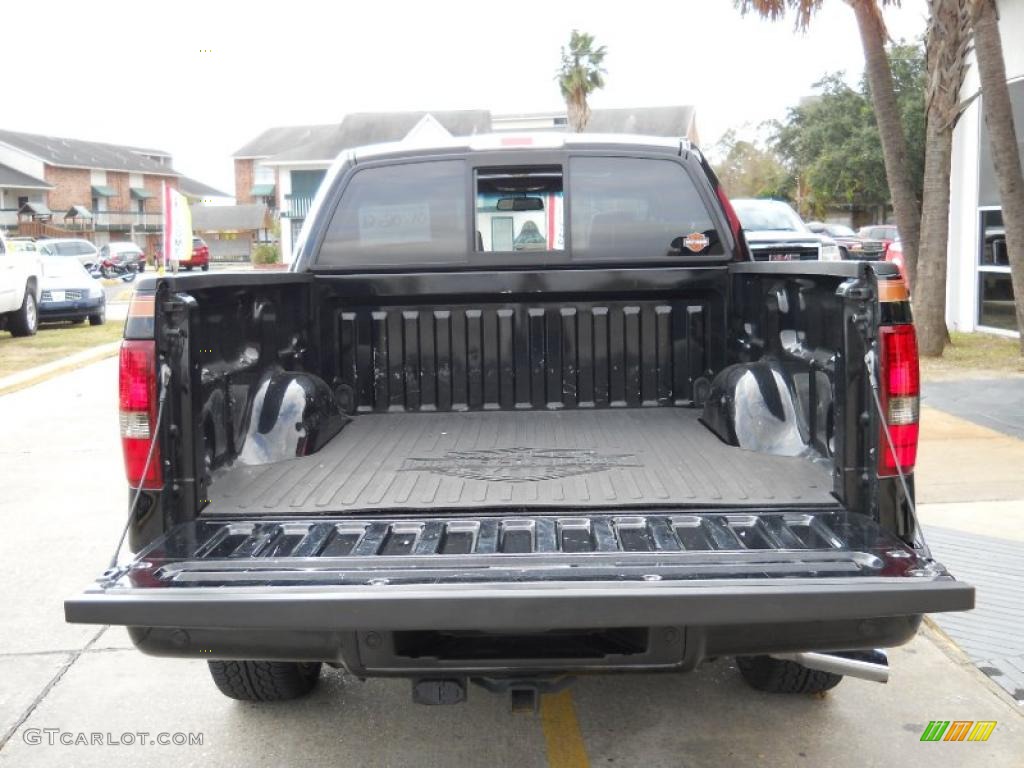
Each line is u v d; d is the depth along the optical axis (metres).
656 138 4.90
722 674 4.51
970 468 7.54
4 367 14.78
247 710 4.24
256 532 3.22
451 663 2.96
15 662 4.73
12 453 9.16
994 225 14.52
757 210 16.98
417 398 4.84
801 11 12.88
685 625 2.74
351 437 4.35
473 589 2.72
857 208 46.69
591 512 3.35
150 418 3.20
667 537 3.10
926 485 7.13
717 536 3.11
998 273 14.44
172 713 4.21
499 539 3.13
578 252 4.83
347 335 4.84
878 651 3.36
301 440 4.02
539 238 4.84
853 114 42.16
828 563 2.87
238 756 3.86
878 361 3.18
